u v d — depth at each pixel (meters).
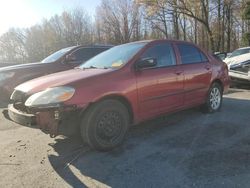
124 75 4.75
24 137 5.46
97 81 4.46
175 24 41.41
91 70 4.97
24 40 70.62
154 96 5.13
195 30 44.47
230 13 37.69
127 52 5.28
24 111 4.54
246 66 10.38
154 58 5.00
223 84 6.90
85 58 9.12
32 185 3.64
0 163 4.30
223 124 5.81
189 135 5.23
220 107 6.93
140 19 48.81
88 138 4.40
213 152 4.41
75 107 4.18
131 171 3.90
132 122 4.93
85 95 4.28
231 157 4.21
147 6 36.81
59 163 4.24
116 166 4.07
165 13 36.78
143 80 4.94
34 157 4.48
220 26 37.69
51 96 4.16
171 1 34.69
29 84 4.78
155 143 4.88
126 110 4.79
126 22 50.12
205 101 6.46
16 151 4.75
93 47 9.45
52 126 4.13
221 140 4.91
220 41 38.44
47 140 5.21
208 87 6.44
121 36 50.50
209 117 6.36
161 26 42.75
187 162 4.10
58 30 60.12
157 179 3.67
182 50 5.96
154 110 5.19
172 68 5.54
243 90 10.22
